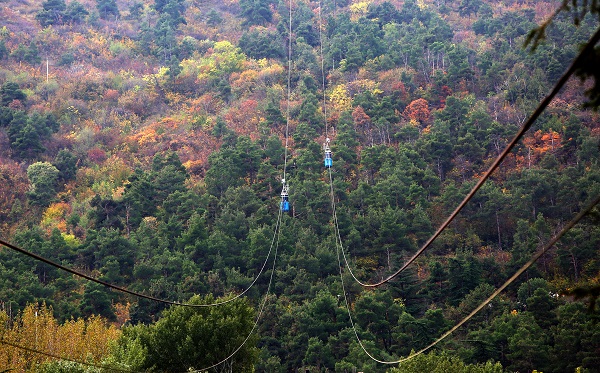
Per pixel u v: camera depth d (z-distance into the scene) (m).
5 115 119.50
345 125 109.00
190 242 82.12
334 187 91.00
